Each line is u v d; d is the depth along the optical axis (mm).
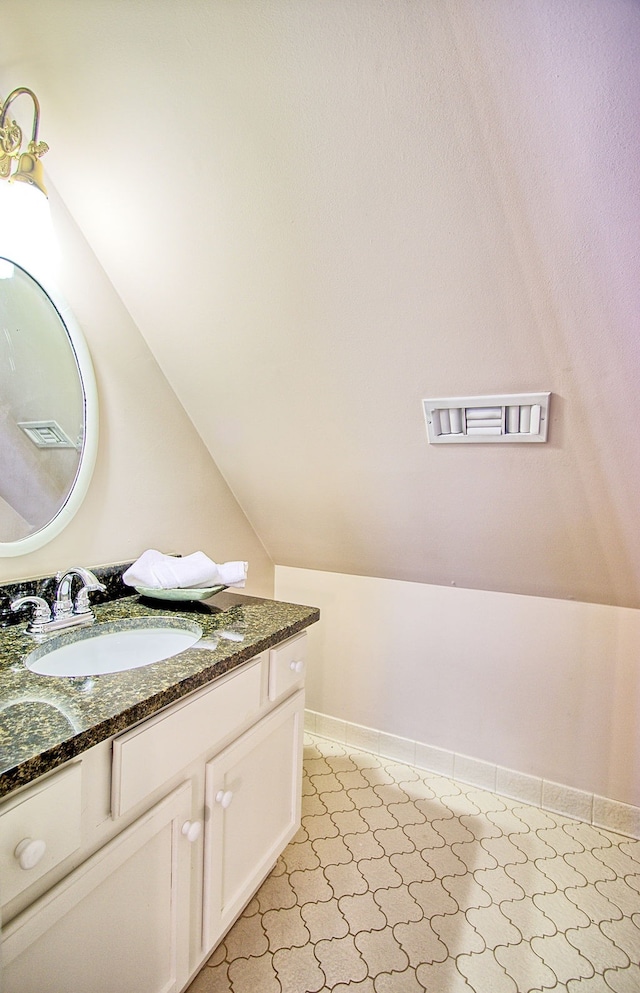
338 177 977
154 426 1569
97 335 1363
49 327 1233
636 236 859
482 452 1371
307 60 851
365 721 2156
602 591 1655
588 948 1239
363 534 1886
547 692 1805
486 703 1909
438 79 806
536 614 1806
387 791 1870
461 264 1012
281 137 960
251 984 1125
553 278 963
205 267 1250
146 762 857
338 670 2209
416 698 2041
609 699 1709
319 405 1459
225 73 908
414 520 1713
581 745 1759
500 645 1872
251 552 2139
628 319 966
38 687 872
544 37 721
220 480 1896
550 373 1120
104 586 1340
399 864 1494
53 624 1133
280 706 1307
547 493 1403
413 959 1198
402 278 1081
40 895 708
